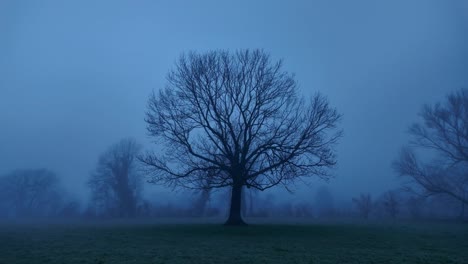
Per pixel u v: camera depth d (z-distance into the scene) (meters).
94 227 37.50
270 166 32.09
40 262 15.73
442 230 31.92
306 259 16.28
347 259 16.38
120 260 15.95
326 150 32.81
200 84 33.94
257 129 33.25
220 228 31.41
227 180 34.00
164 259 16.19
